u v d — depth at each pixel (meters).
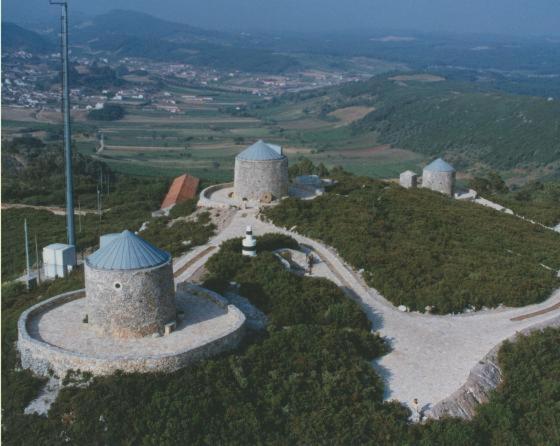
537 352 37.88
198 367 31.75
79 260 61.41
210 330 34.81
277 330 37.19
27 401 30.55
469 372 35.56
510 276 48.97
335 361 34.81
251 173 60.78
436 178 81.44
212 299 38.91
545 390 35.41
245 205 60.41
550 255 56.00
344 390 33.03
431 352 38.16
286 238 51.03
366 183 75.19
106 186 111.06
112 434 28.34
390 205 64.12
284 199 60.28
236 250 48.53
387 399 33.12
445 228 59.81
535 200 101.88
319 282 43.84
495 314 44.22
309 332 36.62
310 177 72.56
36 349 32.16
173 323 34.56
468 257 52.59
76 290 42.91
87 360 30.83
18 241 71.75
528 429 32.84
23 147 160.00
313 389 32.81
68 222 61.56
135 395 29.89
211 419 29.70
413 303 44.28
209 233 54.31
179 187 97.75
